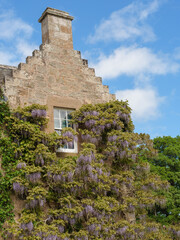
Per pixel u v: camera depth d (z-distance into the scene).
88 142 12.49
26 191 10.41
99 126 12.63
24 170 10.45
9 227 9.92
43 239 9.88
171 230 14.90
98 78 14.09
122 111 13.29
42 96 12.34
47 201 10.97
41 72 12.61
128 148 12.84
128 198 12.26
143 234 12.13
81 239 10.59
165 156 30.17
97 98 13.77
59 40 13.59
